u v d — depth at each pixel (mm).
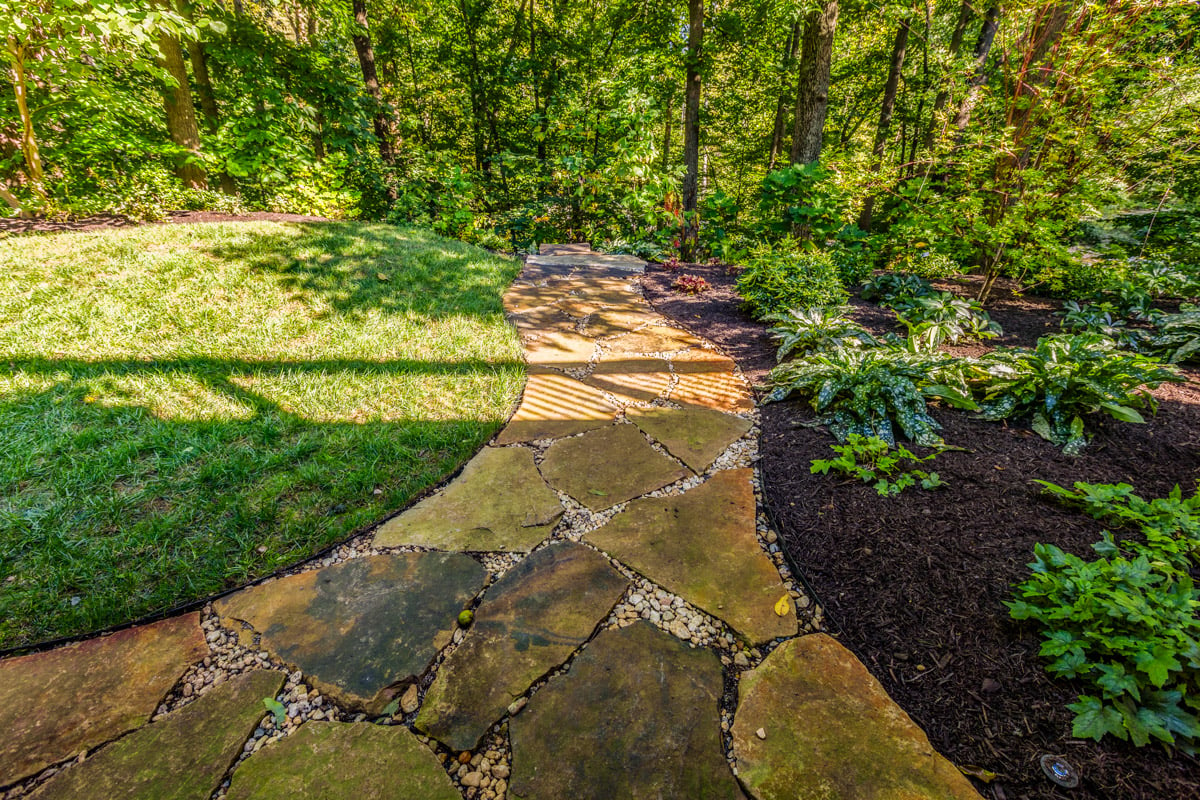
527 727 1444
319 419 2943
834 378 3066
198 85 8539
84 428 2613
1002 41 4676
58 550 1944
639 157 8172
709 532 2219
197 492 2299
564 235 9273
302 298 4348
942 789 1259
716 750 1376
